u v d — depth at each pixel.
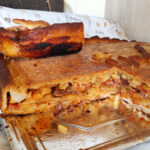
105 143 0.30
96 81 0.40
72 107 0.38
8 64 0.39
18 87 0.33
